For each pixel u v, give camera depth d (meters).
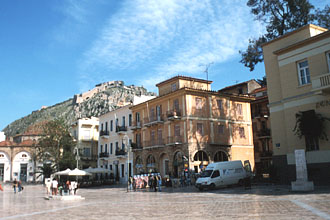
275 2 33.75
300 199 14.42
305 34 24.70
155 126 42.44
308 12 33.06
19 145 69.69
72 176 54.44
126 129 49.84
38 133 75.81
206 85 43.56
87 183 45.72
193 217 10.99
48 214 14.20
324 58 22.52
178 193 24.73
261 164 46.03
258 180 28.19
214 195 20.56
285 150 25.17
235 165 28.48
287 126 24.69
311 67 23.28
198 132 37.75
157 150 41.31
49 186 31.27
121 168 50.06
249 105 44.28
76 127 65.69
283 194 17.56
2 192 37.47
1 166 68.12
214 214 11.49
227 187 27.77
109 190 35.38
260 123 46.69
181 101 38.41
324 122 22.17
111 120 55.22
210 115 39.34
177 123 38.66
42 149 58.59
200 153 37.41
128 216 12.19
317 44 23.05
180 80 41.25
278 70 26.48
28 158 69.56
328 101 22.05
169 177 34.50
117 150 51.28
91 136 65.12
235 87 53.25
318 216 9.59
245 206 13.32
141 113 46.25
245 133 42.66
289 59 25.02
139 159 45.25
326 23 32.81
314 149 22.86
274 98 26.58
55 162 57.19
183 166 35.53
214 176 26.44
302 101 23.75
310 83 23.28
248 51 37.28
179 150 37.66
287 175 24.67
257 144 47.00
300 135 23.38
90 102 192.12
